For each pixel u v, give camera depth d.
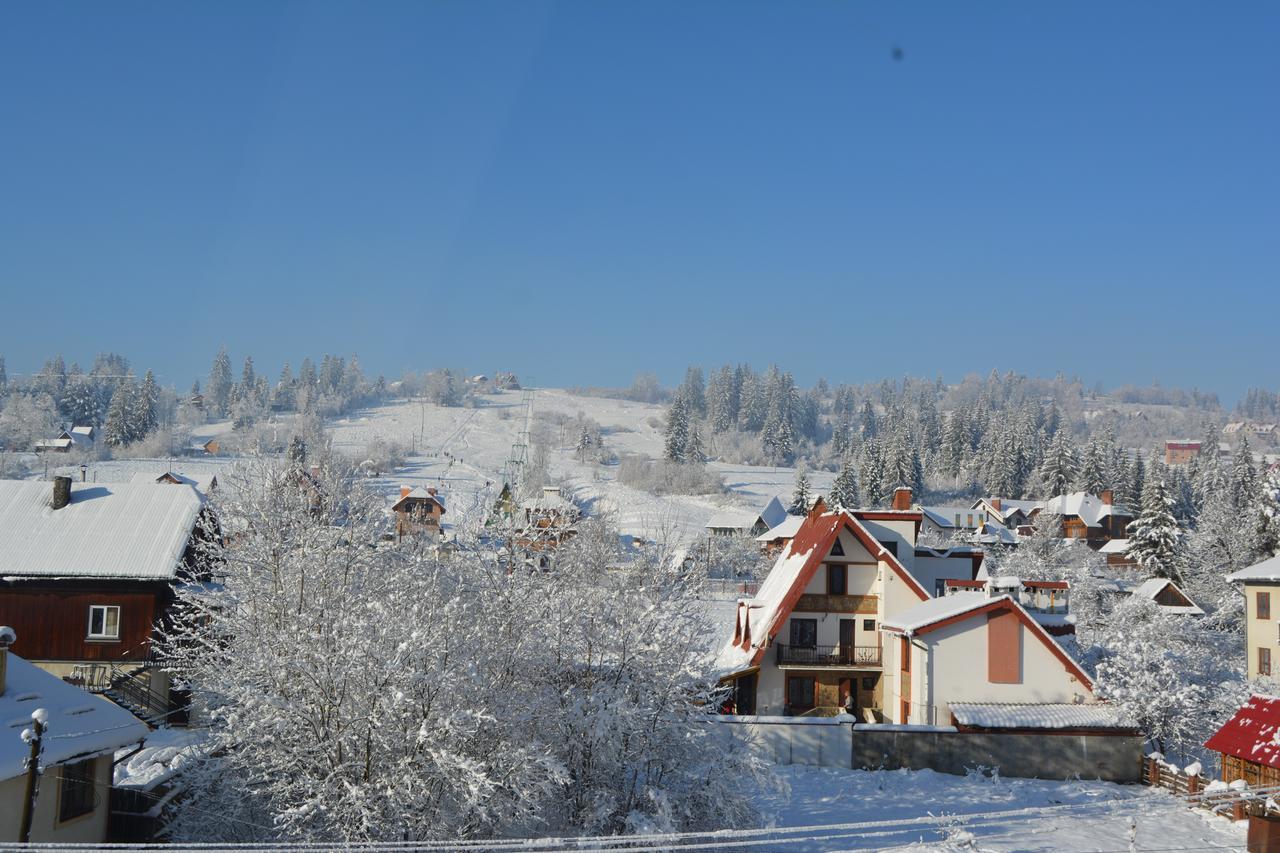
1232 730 28.70
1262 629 56.41
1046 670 36.38
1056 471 155.75
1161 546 86.62
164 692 37.06
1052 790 31.61
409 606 22.17
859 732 33.56
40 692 21.27
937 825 26.75
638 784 23.27
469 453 198.75
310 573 27.06
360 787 19.39
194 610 34.09
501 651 22.89
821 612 42.22
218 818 21.08
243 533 30.70
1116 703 35.03
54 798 19.86
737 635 45.44
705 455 196.25
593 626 23.94
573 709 22.44
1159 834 26.55
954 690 36.28
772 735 33.38
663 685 23.14
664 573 25.70
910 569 45.94
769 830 20.22
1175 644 50.78
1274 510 79.88
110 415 173.88
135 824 22.09
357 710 19.70
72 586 37.59
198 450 175.88
